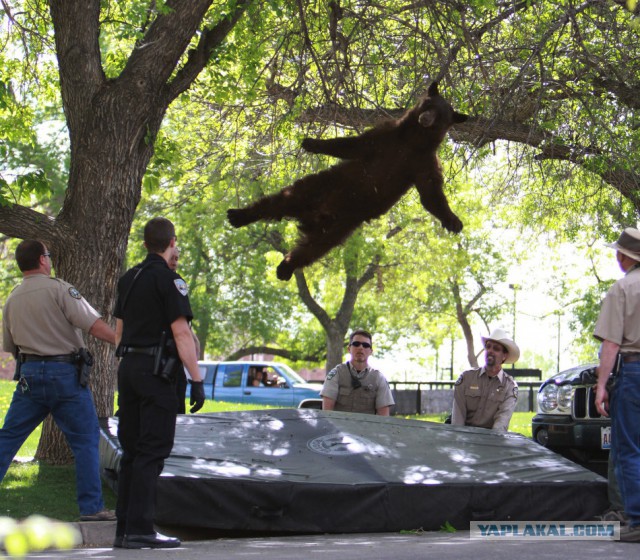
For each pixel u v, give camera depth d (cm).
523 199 2767
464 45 1728
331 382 1505
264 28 1906
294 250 1191
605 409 964
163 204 4512
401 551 813
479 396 1476
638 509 914
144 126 1545
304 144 1160
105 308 1512
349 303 5297
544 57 1919
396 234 5012
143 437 875
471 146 2055
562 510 1151
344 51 1684
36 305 1009
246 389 4147
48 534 322
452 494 1100
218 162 2552
